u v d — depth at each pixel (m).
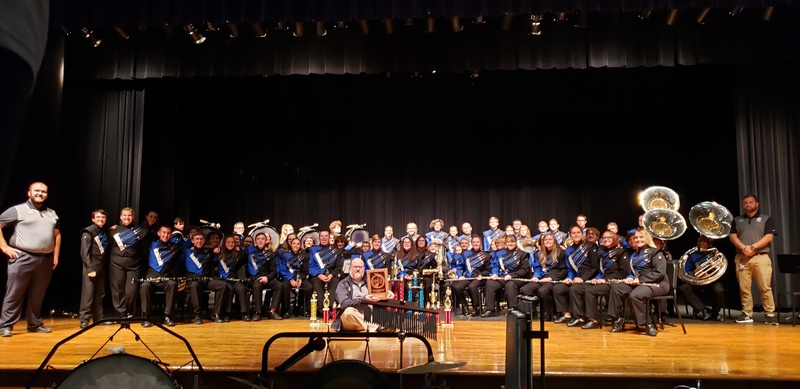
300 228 12.15
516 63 8.15
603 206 11.69
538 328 6.84
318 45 8.39
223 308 7.52
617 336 6.08
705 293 7.96
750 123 8.41
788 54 7.80
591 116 11.84
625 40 7.99
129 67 8.62
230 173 12.28
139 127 8.95
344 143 12.34
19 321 7.20
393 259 8.77
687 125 11.34
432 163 12.21
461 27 7.82
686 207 11.28
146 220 8.20
